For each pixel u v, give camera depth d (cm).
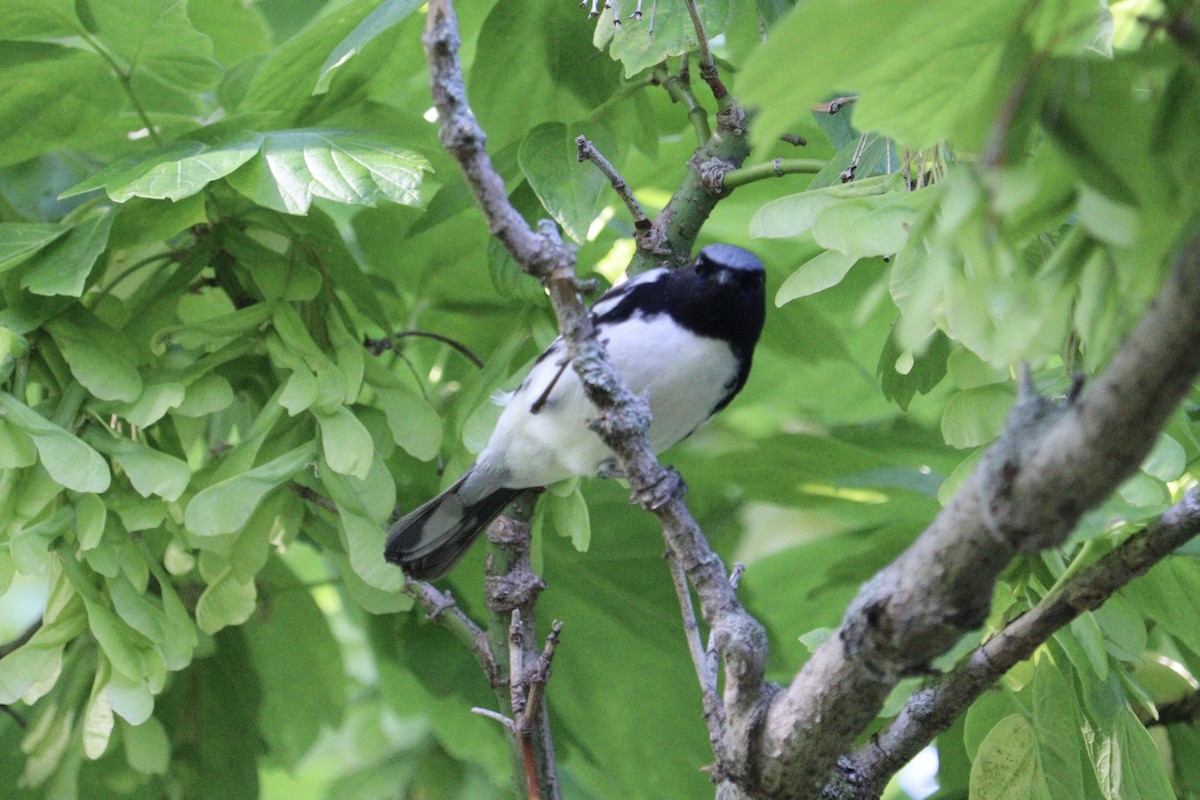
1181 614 679
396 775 1094
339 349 797
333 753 1284
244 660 931
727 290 857
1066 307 383
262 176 740
